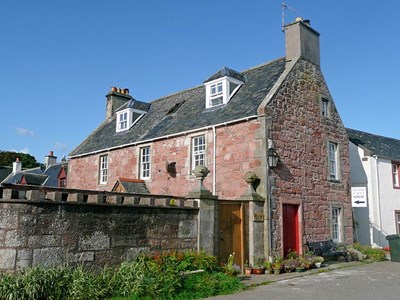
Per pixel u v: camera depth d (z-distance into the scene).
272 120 13.77
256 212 12.55
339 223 16.62
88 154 21.39
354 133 24.23
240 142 13.99
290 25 16.31
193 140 15.92
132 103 21.47
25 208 7.60
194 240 10.38
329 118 16.97
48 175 31.67
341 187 16.95
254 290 9.20
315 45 16.91
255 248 12.26
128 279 7.96
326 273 11.93
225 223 11.50
